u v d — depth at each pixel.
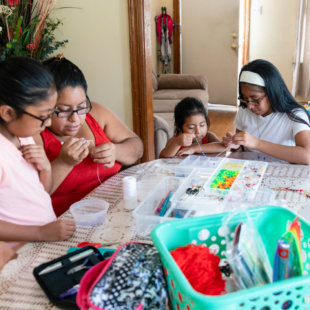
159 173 1.44
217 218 0.73
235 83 5.64
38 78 0.89
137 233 0.97
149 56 2.72
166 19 5.60
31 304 0.71
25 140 1.12
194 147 1.82
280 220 0.74
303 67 5.55
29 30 2.61
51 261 0.80
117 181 1.37
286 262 0.58
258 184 1.19
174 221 0.71
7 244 0.95
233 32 5.43
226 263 0.73
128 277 0.62
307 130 1.63
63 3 2.70
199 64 5.90
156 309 0.60
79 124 1.33
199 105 2.02
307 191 1.19
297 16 5.21
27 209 1.07
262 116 1.82
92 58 2.79
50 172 1.19
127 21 2.62
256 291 0.51
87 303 0.59
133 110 2.82
